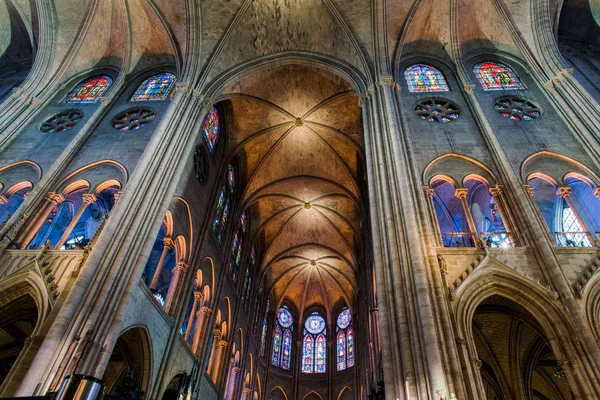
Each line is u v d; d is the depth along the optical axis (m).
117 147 18.09
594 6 22.64
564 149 15.97
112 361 17.53
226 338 24.58
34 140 18.61
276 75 23.55
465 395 9.26
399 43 21.16
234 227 26.02
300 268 36.91
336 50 21.91
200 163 21.36
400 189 13.55
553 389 17.00
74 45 22.69
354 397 31.89
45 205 15.73
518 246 13.16
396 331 10.83
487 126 17.03
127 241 12.66
